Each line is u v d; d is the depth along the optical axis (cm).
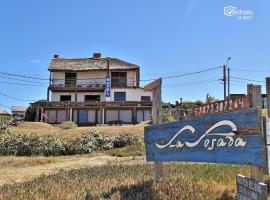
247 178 651
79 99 5700
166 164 1309
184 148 809
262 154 614
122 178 1034
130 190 830
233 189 809
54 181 1033
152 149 927
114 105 4891
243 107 655
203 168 1125
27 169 1636
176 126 841
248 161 638
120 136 2836
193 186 802
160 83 955
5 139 2581
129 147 2456
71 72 5866
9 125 3912
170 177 909
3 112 7212
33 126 3894
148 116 4903
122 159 1928
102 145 2714
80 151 2523
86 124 4925
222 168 1093
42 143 2500
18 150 2478
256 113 625
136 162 1647
